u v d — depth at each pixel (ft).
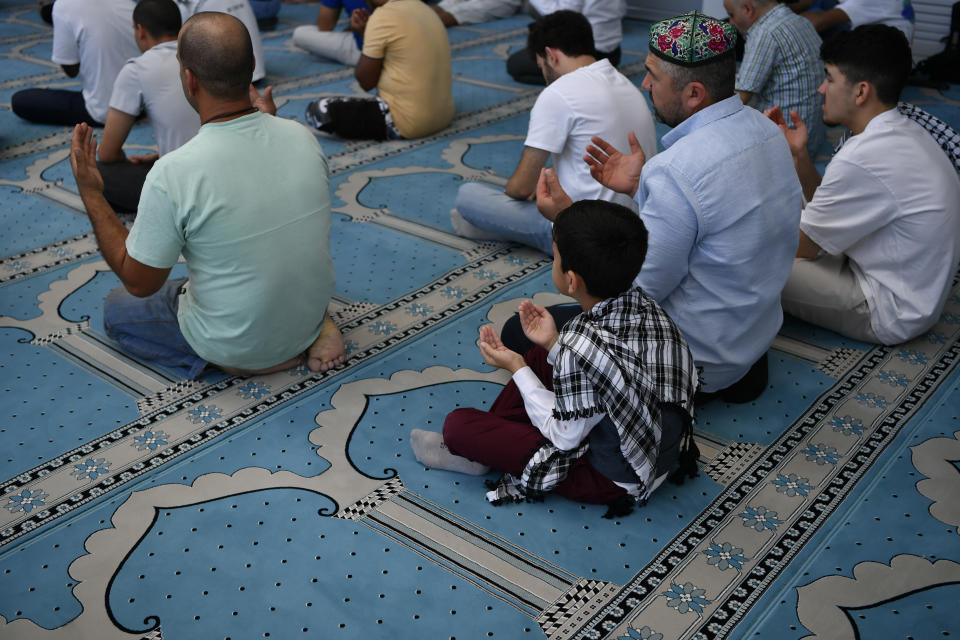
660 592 6.55
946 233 8.98
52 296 10.87
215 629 6.22
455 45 24.07
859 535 7.07
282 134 8.20
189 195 7.62
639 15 27.25
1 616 6.32
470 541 7.04
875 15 18.37
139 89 12.37
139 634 6.18
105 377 9.21
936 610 6.36
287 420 8.52
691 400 7.02
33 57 22.52
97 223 8.00
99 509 7.36
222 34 7.48
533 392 7.18
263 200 7.96
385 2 16.30
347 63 21.58
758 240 7.54
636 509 7.36
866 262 9.47
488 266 11.66
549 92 10.49
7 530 7.12
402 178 14.71
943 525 7.17
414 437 7.91
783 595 6.51
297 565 6.80
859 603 6.43
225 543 7.00
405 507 7.41
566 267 6.78
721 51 7.30
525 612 6.38
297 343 9.05
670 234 7.50
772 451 8.09
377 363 9.46
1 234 12.60
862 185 8.96
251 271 8.08
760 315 8.04
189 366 9.23
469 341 9.90
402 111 16.34
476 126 17.43
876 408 8.70
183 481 7.70
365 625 6.26
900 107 9.84
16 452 8.04
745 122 7.52
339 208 13.48
